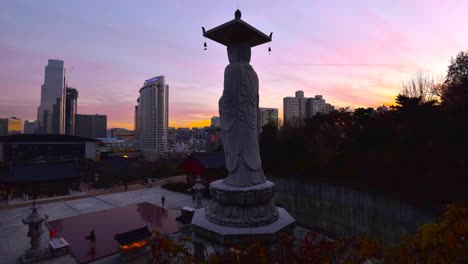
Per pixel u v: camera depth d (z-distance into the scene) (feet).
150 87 514.27
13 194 157.79
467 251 15.76
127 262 74.90
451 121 66.08
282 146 119.75
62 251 80.59
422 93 129.90
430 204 59.62
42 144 258.78
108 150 405.59
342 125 136.77
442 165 63.82
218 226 53.47
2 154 243.40
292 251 28.30
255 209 54.34
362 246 26.04
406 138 79.82
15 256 80.02
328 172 95.61
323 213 94.53
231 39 61.62
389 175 75.87
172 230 100.22
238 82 58.65
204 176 157.17
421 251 18.02
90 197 155.12
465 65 110.73
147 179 205.98
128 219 114.21
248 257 27.91
